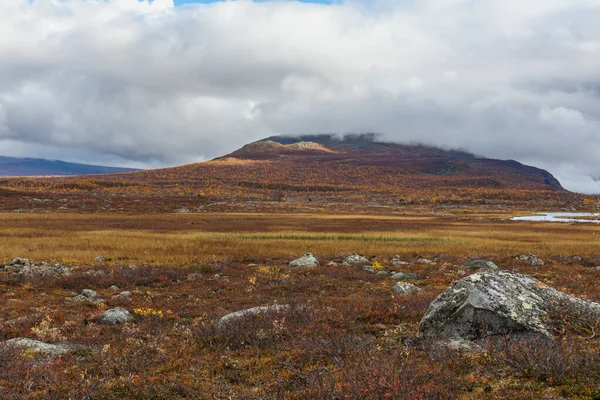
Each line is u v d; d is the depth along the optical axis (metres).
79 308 14.41
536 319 7.96
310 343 7.96
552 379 5.77
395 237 48.88
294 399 5.71
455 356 7.02
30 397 6.01
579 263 27.48
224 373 7.01
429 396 5.27
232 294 17.31
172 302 15.48
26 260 25.52
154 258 29.31
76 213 95.75
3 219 67.69
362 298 15.23
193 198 156.88
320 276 21.92
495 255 31.81
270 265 26.64
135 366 7.39
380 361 6.62
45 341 9.59
